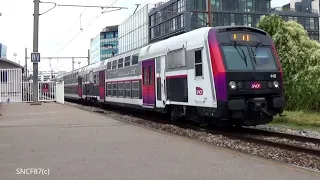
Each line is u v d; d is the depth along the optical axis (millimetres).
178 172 7074
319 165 8828
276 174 6844
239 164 7680
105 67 27469
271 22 22828
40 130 13141
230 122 14094
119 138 11203
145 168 7414
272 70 13656
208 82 13273
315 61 21719
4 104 27438
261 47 13898
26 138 11328
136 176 6824
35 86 27422
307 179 6477
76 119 16781
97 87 29859
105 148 9594
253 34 13883
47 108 23797
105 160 8172
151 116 21375
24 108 23781
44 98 33469
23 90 31078
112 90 25688
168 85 16484
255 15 74375
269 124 17516
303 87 21516
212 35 13312
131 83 21656
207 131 14406
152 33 81250
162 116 20406
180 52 15289
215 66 12945
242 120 13383
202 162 7895
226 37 13344
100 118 17219
